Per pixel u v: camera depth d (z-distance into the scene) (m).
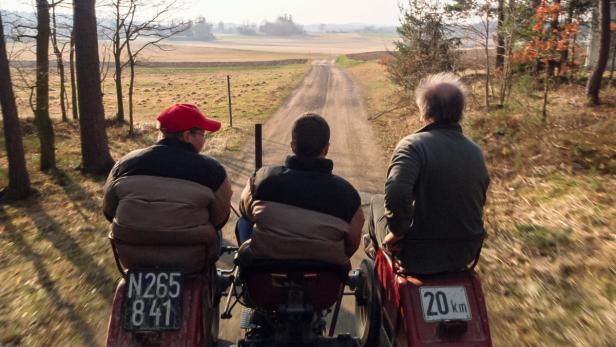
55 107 34.66
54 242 7.19
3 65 9.63
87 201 9.62
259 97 36.62
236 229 3.86
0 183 11.48
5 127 9.97
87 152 12.12
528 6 16.95
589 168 8.52
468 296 2.97
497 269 5.52
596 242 5.74
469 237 2.98
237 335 4.43
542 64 22.33
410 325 2.88
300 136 2.93
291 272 2.90
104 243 7.03
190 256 2.94
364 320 4.00
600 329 4.19
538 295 4.86
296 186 2.89
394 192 2.73
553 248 5.82
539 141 10.01
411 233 2.98
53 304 5.12
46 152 12.43
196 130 3.13
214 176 3.01
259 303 3.09
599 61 17.91
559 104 17.06
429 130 3.01
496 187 8.70
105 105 37.75
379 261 3.56
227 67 92.75
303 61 107.44
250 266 2.94
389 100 28.75
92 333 4.53
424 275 3.06
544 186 8.18
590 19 22.23
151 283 2.82
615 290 4.71
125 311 2.75
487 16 18.36
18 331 4.55
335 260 2.91
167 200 2.83
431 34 21.75
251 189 3.00
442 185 2.85
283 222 2.85
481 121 12.62
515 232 6.48
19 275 5.97
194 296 2.94
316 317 3.32
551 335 4.21
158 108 35.47
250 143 16.12
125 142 17.44
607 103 17.61
